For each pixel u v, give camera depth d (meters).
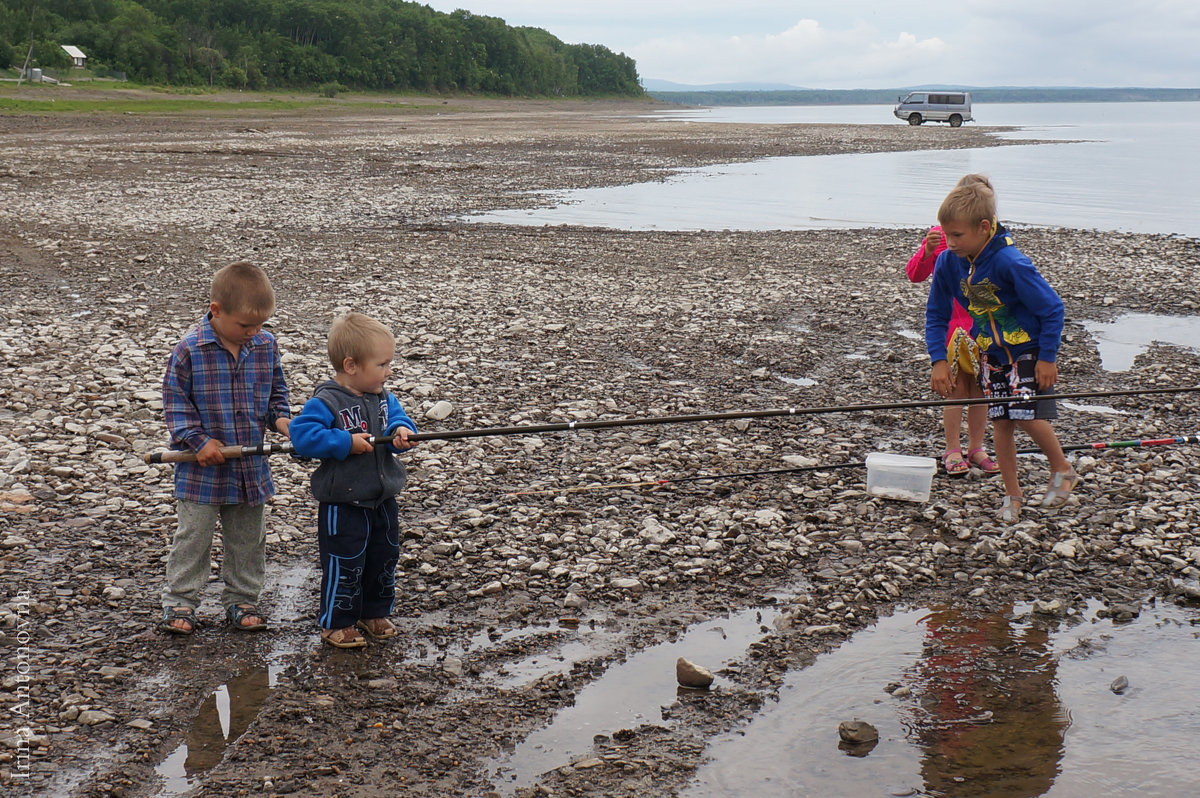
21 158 31.05
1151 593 5.23
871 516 6.18
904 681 4.40
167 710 4.07
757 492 6.57
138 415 7.73
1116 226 20.67
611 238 18.62
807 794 3.61
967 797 3.59
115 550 5.52
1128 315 12.41
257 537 4.80
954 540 5.87
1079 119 102.44
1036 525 5.98
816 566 5.53
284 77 134.88
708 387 9.09
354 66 142.75
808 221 21.66
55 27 121.56
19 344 9.70
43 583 5.10
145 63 117.50
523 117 94.44
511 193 26.78
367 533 4.52
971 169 35.97
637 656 4.60
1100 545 5.73
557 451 7.31
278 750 3.82
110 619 4.80
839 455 7.31
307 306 11.99
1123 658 4.59
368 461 4.48
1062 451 6.43
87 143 39.19
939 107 71.44
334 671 4.42
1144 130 70.25
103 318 11.03
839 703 4.22
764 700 4.25
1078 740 3.95
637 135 57.78
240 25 138.75
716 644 4.72
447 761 3.78
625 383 9.16
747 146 48.53
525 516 6.11
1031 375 5.98
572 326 11.33
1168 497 6.43
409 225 19.95
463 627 4.83
